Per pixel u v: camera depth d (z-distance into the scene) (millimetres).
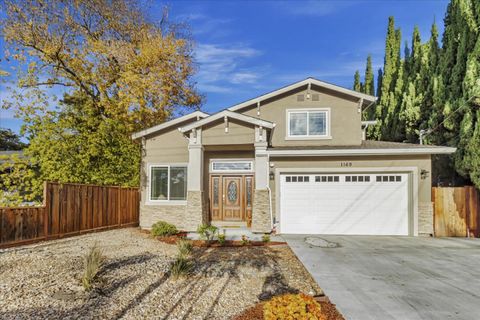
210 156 14445
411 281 6438
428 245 10398
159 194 14492
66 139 15477
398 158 12570
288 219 12828
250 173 14234
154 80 18984
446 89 14945
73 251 8234
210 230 10656
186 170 14453
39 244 9477
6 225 8844
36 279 5770
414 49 21312
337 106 14547
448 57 14906
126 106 17766
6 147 31875
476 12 13281
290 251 9383
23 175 14117
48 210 10266
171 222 14102
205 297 5332
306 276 6750
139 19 20984
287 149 12812
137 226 15773
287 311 3639
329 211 12750
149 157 14719
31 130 15117
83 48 18125
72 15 18047
